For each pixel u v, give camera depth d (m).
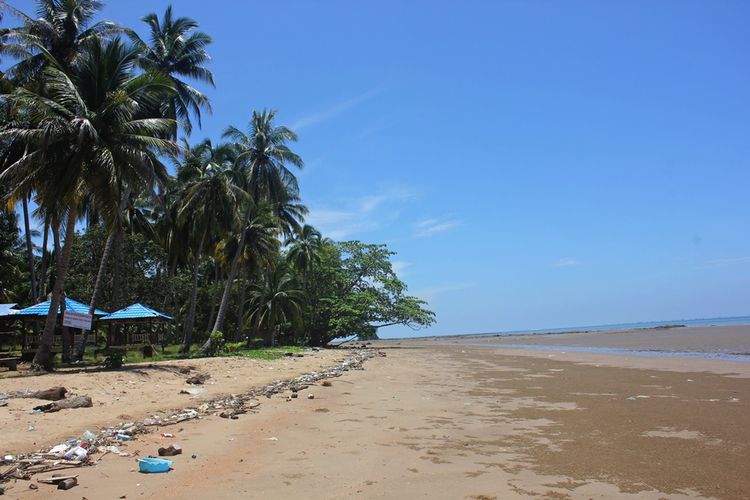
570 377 23.23
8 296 42.06
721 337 58.47
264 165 38.31
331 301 62.25
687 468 8.61
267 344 56.25
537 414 13.88
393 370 28.66
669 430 11.58
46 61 25.38
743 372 22.95
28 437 9.78
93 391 14.89
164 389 16.69
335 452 9.66
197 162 38.16
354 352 49.34
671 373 23.53
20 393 13.68
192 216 37.38
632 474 8.31
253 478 7.93
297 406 15.02
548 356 38.91
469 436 11.15
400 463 8.95
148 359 28.02
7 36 24.03
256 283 55.66
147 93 21.61
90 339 38.78
